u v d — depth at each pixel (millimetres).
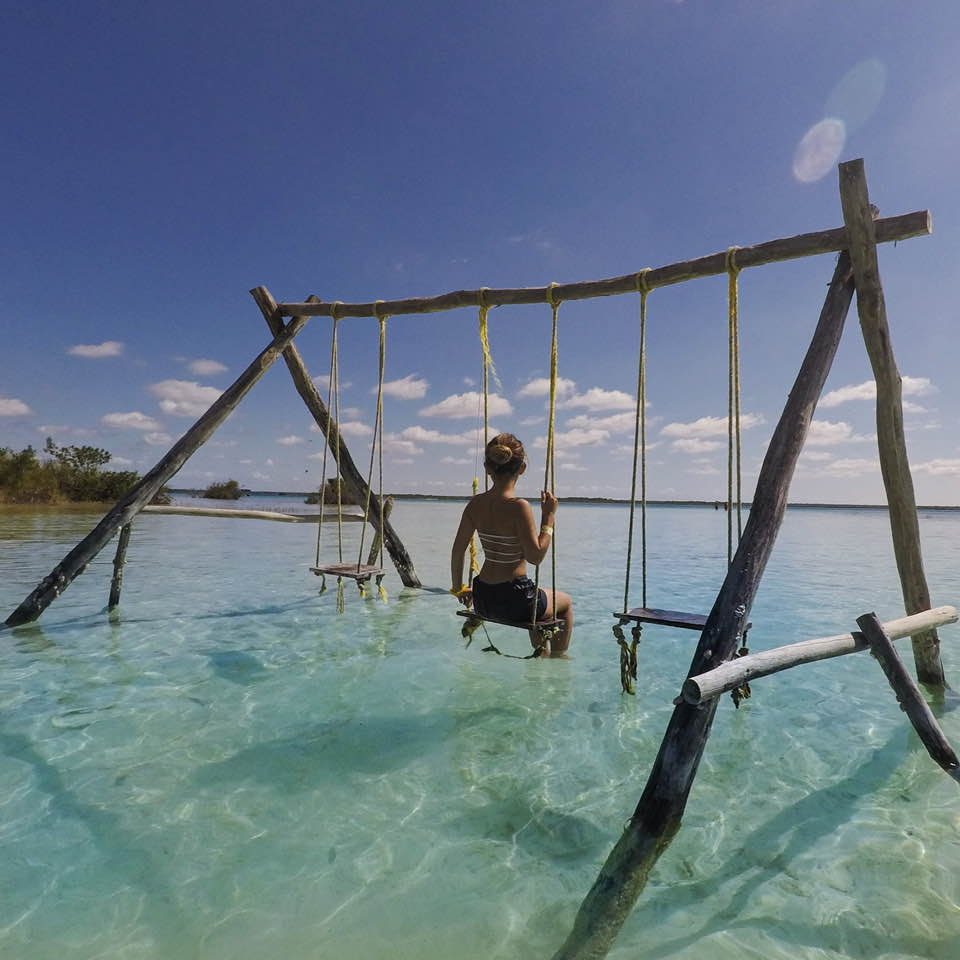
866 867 2672
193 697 4738
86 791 3281
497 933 2281
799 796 3311
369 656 5914
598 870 2672
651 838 2838
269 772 3537
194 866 2652
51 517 24297
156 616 7449
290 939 2234
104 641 6316
